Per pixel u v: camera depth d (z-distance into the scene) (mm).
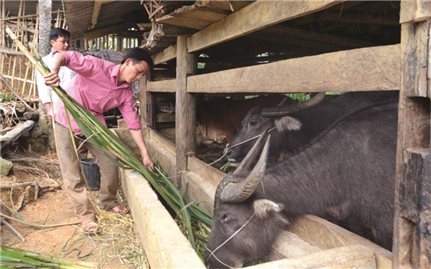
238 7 2867
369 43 5426
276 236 2717
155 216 2803
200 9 3002
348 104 4176
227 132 6902
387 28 5047
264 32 4359
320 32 4797
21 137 8172
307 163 2824
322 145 2855
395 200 1673
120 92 3971
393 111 2824
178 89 4680
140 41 9164
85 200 4172
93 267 3154
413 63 1524
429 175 1492
